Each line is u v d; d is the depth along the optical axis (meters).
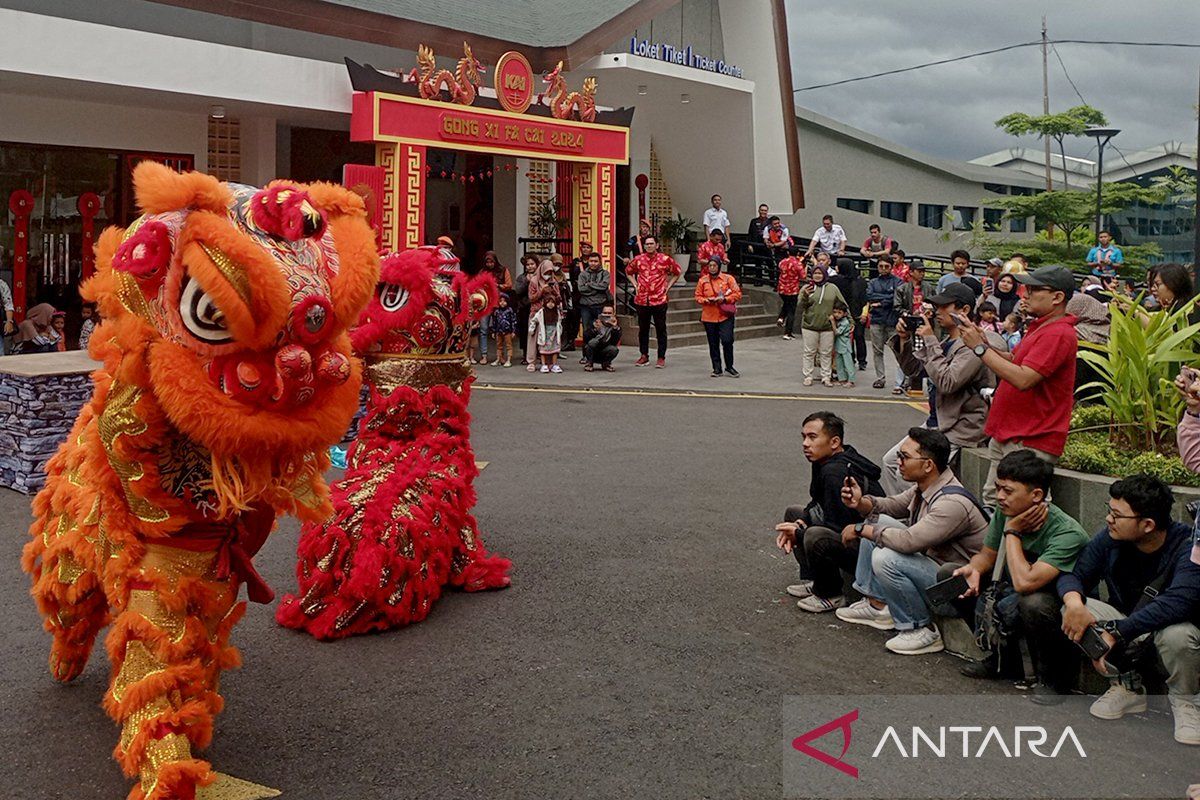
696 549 7.81
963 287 7.62
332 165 20.20
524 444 11.59
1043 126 35.91
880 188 38.75
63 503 4.62
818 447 6.57
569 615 6.40
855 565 6.38
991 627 5.36
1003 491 5.26
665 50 22.47
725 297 17.03
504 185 21.77
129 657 4.14
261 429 3.95
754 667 5.65
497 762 4.57
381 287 6.51
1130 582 5.13
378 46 19.09
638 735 4.84
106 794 4.27
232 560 4.39
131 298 3.95
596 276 17.89
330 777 4.43
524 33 20.25
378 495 6.15
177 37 15.98
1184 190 36.78
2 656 5.61
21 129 15.30
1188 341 7.14
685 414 13.81
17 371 8.80
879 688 5.40
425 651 5.81
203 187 3.78
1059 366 6.38
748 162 25.58
